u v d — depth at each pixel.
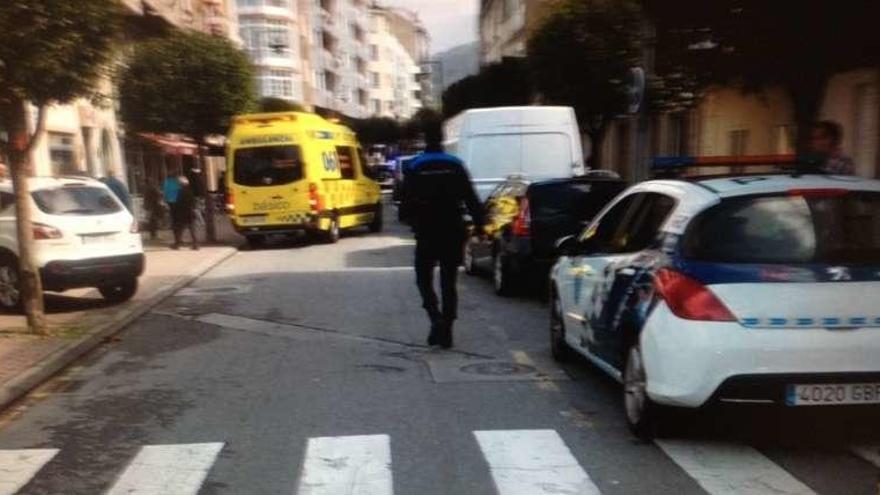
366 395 6.70
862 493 4.49
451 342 8.41
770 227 5.07
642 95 11.39
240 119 19.69
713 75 9.52
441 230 8.21
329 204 20.09
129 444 5.70
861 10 7.95
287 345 8.83
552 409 6.20
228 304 11.76
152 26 28.34
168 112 21.58
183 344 9.10
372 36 117.81
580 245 7.02
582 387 6.81
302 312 10.86
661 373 4.97
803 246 4.98
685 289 4.94
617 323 5.74
